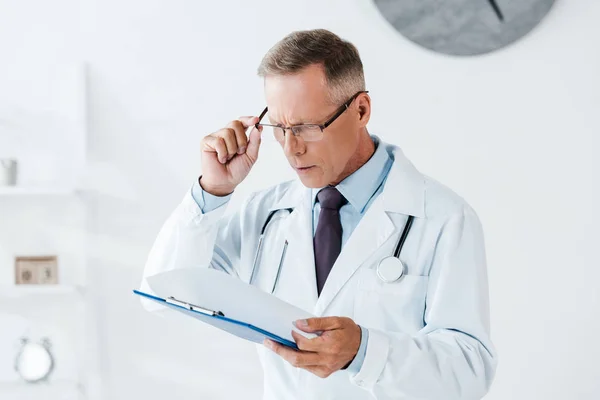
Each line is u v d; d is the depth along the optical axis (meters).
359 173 1.84
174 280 1.51
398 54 2.95
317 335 1.48
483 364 1.66
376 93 2.95
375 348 1.53
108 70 2.90
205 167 1.85
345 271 1.79
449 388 1.60
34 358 2.81
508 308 2.96
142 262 2.91
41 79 2.89
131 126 2.91
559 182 2.97
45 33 2.89
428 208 1.81
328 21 2.95
